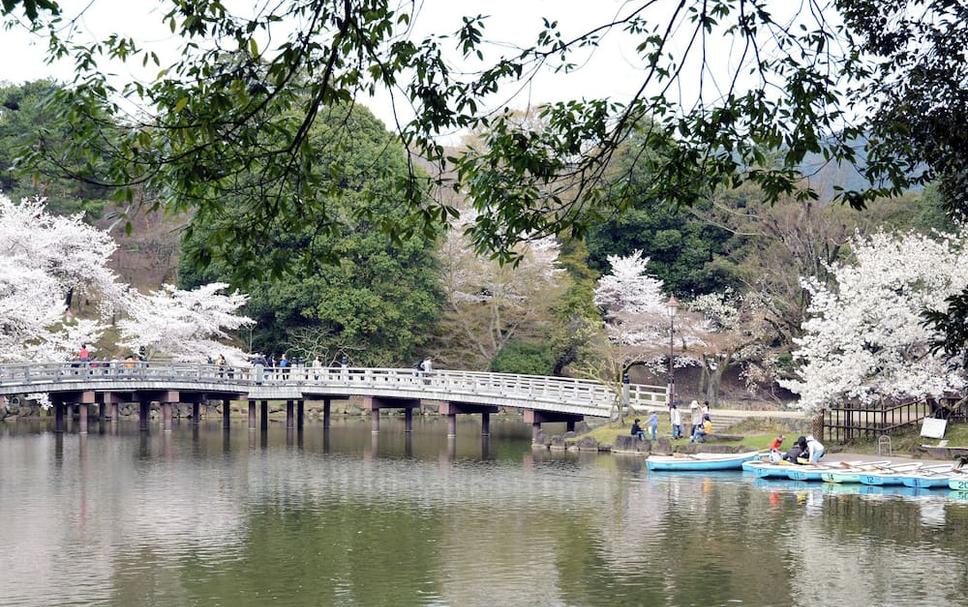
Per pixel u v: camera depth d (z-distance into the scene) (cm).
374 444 4666
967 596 1975
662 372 5738
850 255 4797
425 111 1180
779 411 5003
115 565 2202
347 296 5712
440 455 4212
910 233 4181
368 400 5119
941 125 1330
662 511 2841
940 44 1386
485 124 1212
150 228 6794
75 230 5422
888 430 3859
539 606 1909
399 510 2862
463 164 1237
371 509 2878
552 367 5994
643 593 2003
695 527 2614
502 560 2269
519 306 5878
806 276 4703
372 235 5719
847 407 3966
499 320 6000
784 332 4928
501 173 1236
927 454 3600
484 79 1175
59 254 5412
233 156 1105
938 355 3709
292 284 5875
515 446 4628
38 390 4562
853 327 3756
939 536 2494
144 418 5103
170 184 1098
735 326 5253
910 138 1364
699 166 1278
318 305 5831
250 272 1140
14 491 3108
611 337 5556
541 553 2334
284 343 6053
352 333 5706
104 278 5544
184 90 1087
